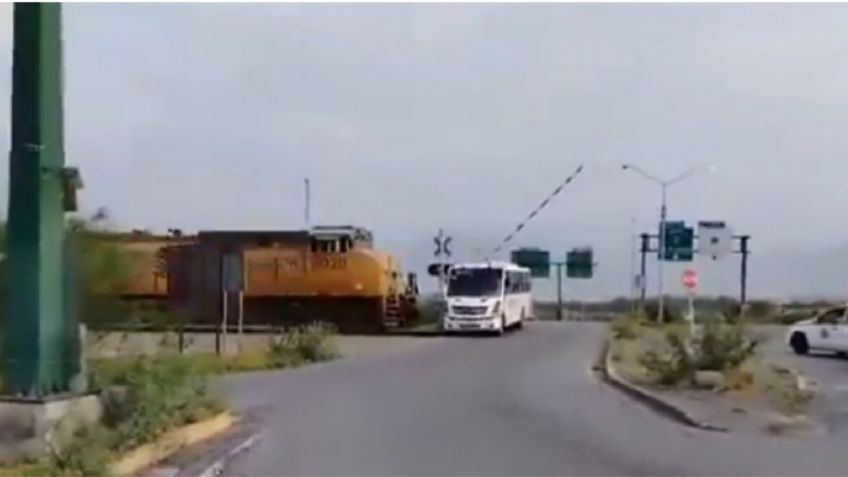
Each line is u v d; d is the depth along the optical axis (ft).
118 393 50.42
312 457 50.14
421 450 52.54
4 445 45.52
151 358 59.77
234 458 49.55
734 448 54.44
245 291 161.99
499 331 165.68
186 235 161.99
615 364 103.65
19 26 49.06
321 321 164.86
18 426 46.01
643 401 75.36
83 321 58.08
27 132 48.98
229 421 60.80
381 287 172.96
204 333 152.66
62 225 50.16
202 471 44.75
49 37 49.29
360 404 72.64
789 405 71.56
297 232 175.42
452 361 112.68
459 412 68.44
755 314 197.88
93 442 44.73
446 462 49.06
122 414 49.42
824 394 82.17
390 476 45.42
